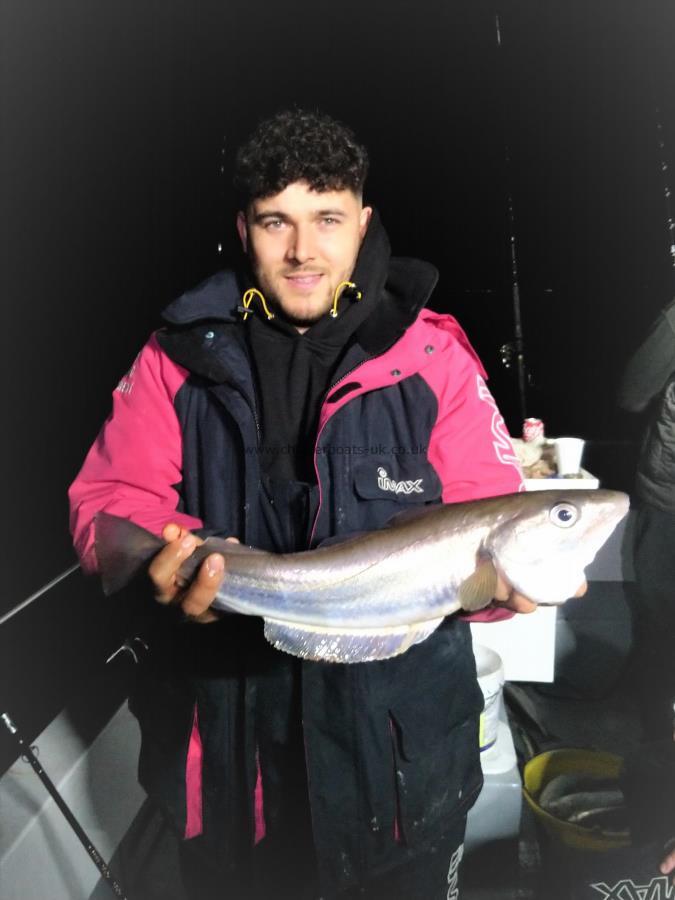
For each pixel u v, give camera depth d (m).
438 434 1.47
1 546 5.40
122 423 1.54
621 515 1.35
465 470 1.47
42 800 1.86
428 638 1.49
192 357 1.46
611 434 8.09
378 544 1.36
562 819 2.10
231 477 1.49
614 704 2.84
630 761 2.12
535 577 1.33
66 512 6.14
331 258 1.37
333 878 1.45
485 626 2.84
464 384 1.48
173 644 1.55
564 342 10.99
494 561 1.33
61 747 2.10
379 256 1.48
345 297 1.47
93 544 1.45
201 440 1.50
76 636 3.15
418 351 1.45
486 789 2.13
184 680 1.53
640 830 1.95
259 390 1.53
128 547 1.39
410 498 1.44
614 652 3.16
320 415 1.44
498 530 1.33
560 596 1.34
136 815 2.26
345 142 1.34
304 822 1.54
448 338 1.51
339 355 1.49
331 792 1.42
